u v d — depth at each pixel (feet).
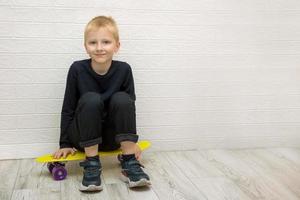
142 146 5.52
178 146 6.30
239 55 6.23
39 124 5.81
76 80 5.29
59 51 5.66
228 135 6.44
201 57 6.11
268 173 5.40
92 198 4.52
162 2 5.82
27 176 5.16
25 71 5.62
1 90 5.60
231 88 6.30
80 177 5.16
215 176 5.25
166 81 6.06
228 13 6.06
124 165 4.94
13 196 4.53
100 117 4.88
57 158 5.07
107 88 5.31
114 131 5.10
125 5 5.72
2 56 5.51
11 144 5.77
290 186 4.96
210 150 6.36
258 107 6.45
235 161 5.87
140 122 6.09
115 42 5.17
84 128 4.80
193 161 5.84
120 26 5.77
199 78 6.16
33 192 4.65
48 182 4.96
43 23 5.54
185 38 5.99
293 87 6.51
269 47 6.30
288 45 6.35
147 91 6.03
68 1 5.55
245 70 6.29
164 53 5.97
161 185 4.92
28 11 5.47
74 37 5.66
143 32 5.85
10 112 5.69
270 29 6.25
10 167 5.48
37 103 5.74
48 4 5.50
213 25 6.05
